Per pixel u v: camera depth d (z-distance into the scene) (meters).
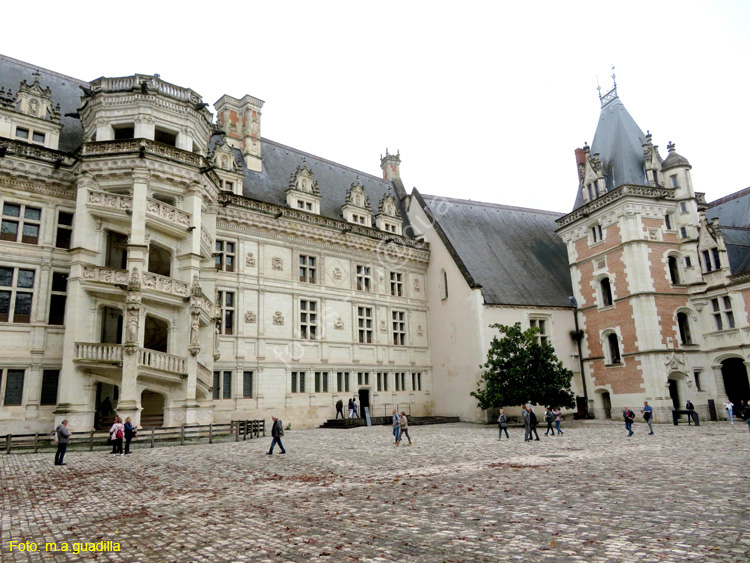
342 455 19.25
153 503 11.29
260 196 38.75
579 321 43.66
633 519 8.98
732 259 38.44
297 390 36.31
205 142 33.19
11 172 27.19
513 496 11.25
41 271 27.58
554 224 55.41
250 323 34.69
